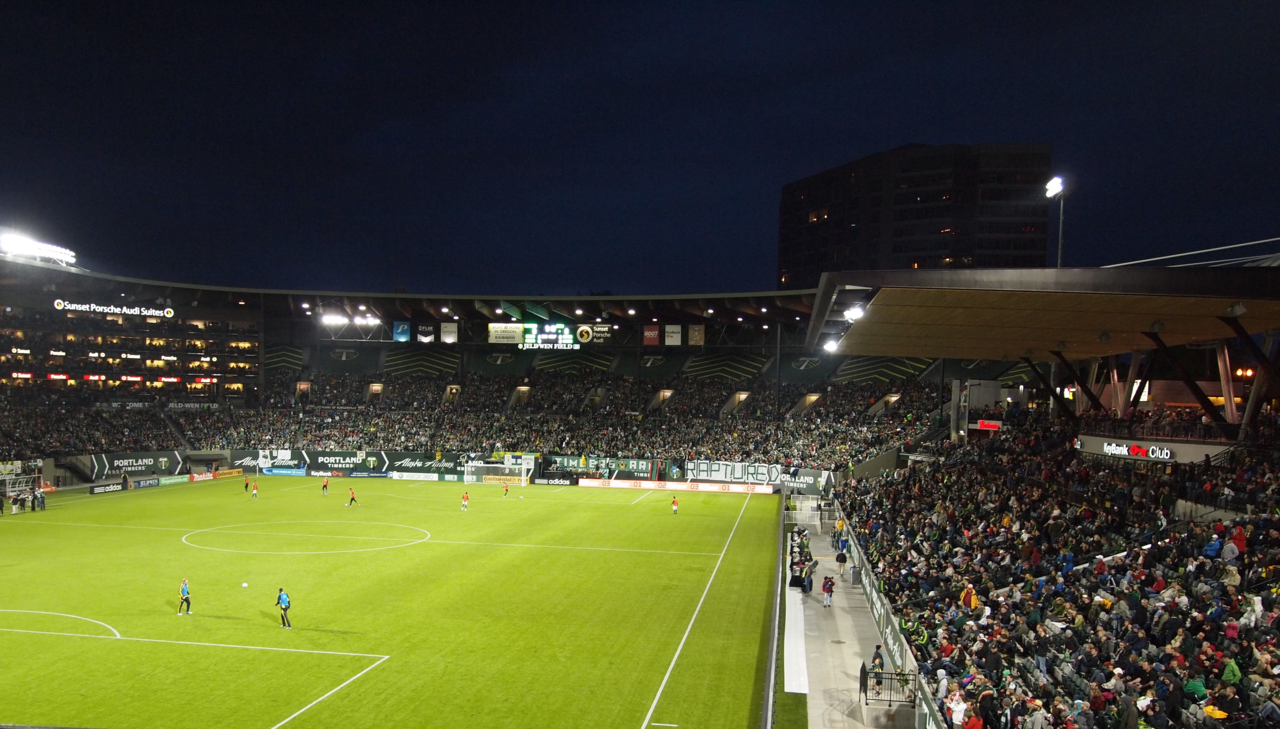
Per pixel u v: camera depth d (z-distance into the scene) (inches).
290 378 4355.3
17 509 2571.4
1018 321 1525.6
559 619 1373.0
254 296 4035.4
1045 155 5226.4
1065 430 2180.1
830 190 5999.0
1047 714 741.9
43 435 3275.1
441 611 1413.6
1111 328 1601.9
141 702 992.2
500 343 4094.5
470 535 2214.6
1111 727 709.9
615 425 3843.5
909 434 3208.7
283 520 2444.6
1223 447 1487.5
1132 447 1748.3
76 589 1553.9
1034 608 1045.2
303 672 1102.4
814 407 3742.6
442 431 3897.6
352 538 2149.4
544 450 3683.6
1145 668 783.7
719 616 1406.3
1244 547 1023.6
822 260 6053.2
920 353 2356.1
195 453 3649.1
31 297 3545.8
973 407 2711.6
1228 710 685.3
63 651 1181.7
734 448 3508.9
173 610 1405.0
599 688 1056.8
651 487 3447.3
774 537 2236.7
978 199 5260.8
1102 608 967.6
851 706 1004.6
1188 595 970.1
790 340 4165.8
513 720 951.6
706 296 3612.2
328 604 1454.2
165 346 3998.5
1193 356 2714.1
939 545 1557.6
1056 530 1352.1
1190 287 1035.9
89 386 3784.5
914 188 5442.9
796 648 1223.5
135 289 3806.6
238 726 923.4
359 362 4512.8
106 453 3289.9
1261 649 753.6
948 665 930.1
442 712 971.9
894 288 1145.4
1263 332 1555.1
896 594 1331.2
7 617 1357.0
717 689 1058.1
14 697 1004.6
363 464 3722.9
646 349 4478.3
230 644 1219.9
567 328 4010.8
